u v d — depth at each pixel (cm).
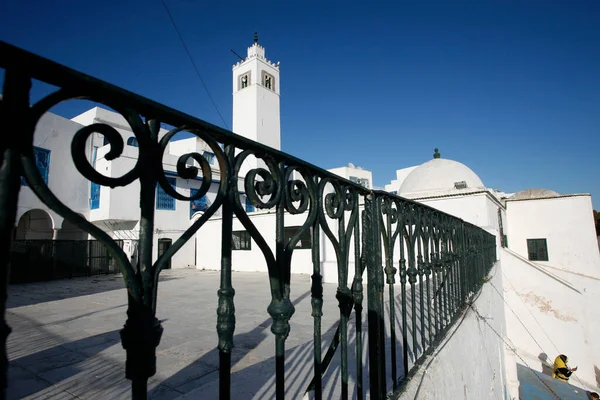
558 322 1164
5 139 65
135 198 1984
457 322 375
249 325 612
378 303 215
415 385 225
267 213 1642
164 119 98
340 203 189
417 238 285
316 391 166
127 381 371
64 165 1844
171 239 2150
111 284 1370
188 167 103
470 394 360
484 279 666
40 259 1515
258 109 3394
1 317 63
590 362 1105
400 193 1689
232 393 250
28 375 389
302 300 870
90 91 79
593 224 1463
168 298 956
